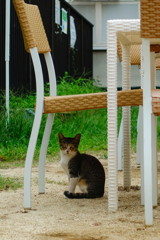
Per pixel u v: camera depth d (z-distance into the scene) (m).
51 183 6.46
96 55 23.31
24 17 5.16
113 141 4.88
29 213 4.99
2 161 8.41
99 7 23.56
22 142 9.59
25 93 12.41
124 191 5.95
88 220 4.70
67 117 11.50
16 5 5.16
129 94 4.98
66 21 16.16
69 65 16.45
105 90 15.45
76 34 18.02
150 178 4.45
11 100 10.94
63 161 5.82
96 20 23.56
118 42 7.21
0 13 11.34
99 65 23.36
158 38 4.35
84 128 11.13
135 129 11.21
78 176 5.75
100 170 5.70
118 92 4.99
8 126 9.74
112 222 4.61
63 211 5.05
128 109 5.91
